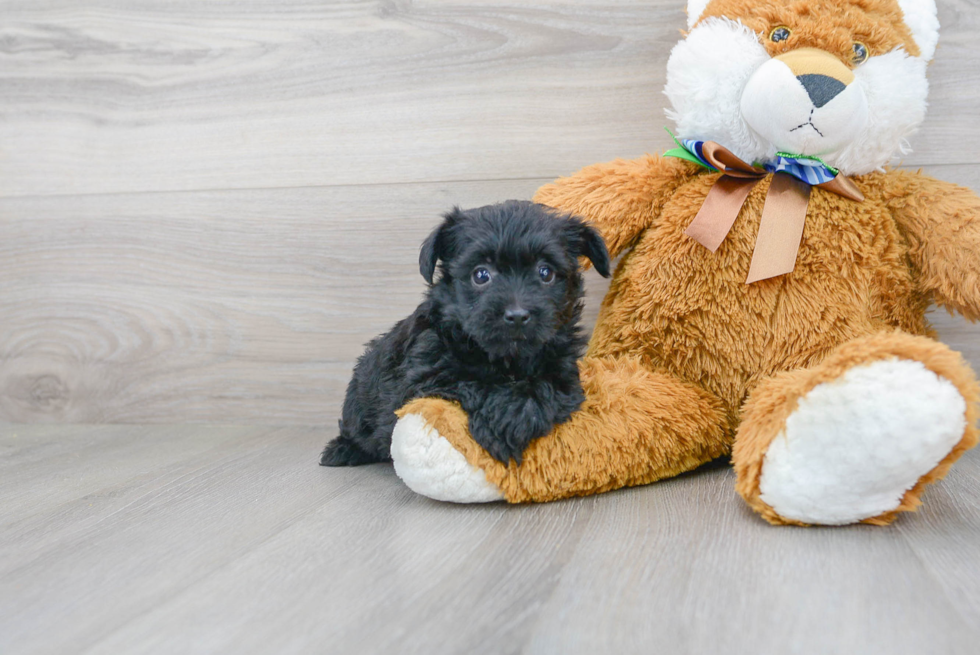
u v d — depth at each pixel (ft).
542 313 5.31
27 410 9.06
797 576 3.99
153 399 8.79
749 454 4.92
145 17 8.38
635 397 5.91
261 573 4.29
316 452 7.40
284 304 8.42
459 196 8.00
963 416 4.37
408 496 5.85
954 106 7.10
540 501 5.55
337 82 8.11
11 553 4.74
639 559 4.31
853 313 5.98
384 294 8.22
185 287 8.60
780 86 5.70
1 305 9.00
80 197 8.70
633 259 6.61
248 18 8.20
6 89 8.70
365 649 3.35
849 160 6.11
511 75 7.80
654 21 7.50
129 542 4.90
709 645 3.30
